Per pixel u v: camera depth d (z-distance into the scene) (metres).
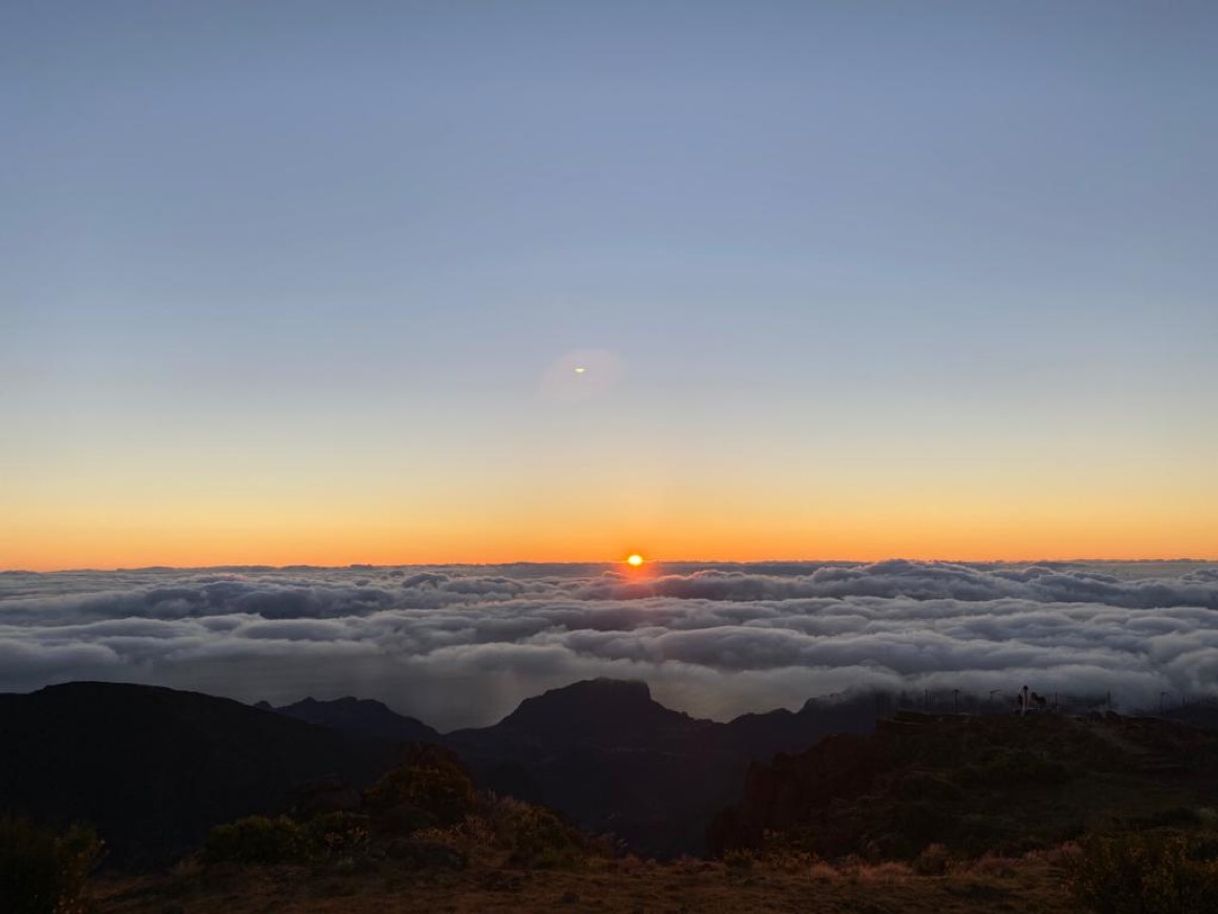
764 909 16.00
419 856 20.47
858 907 16.22
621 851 27.94
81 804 68.56
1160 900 13.66
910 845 30.45
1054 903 16.27
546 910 15.88
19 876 13.74
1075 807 33.16
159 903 17.53
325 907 16.38
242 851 20.84
